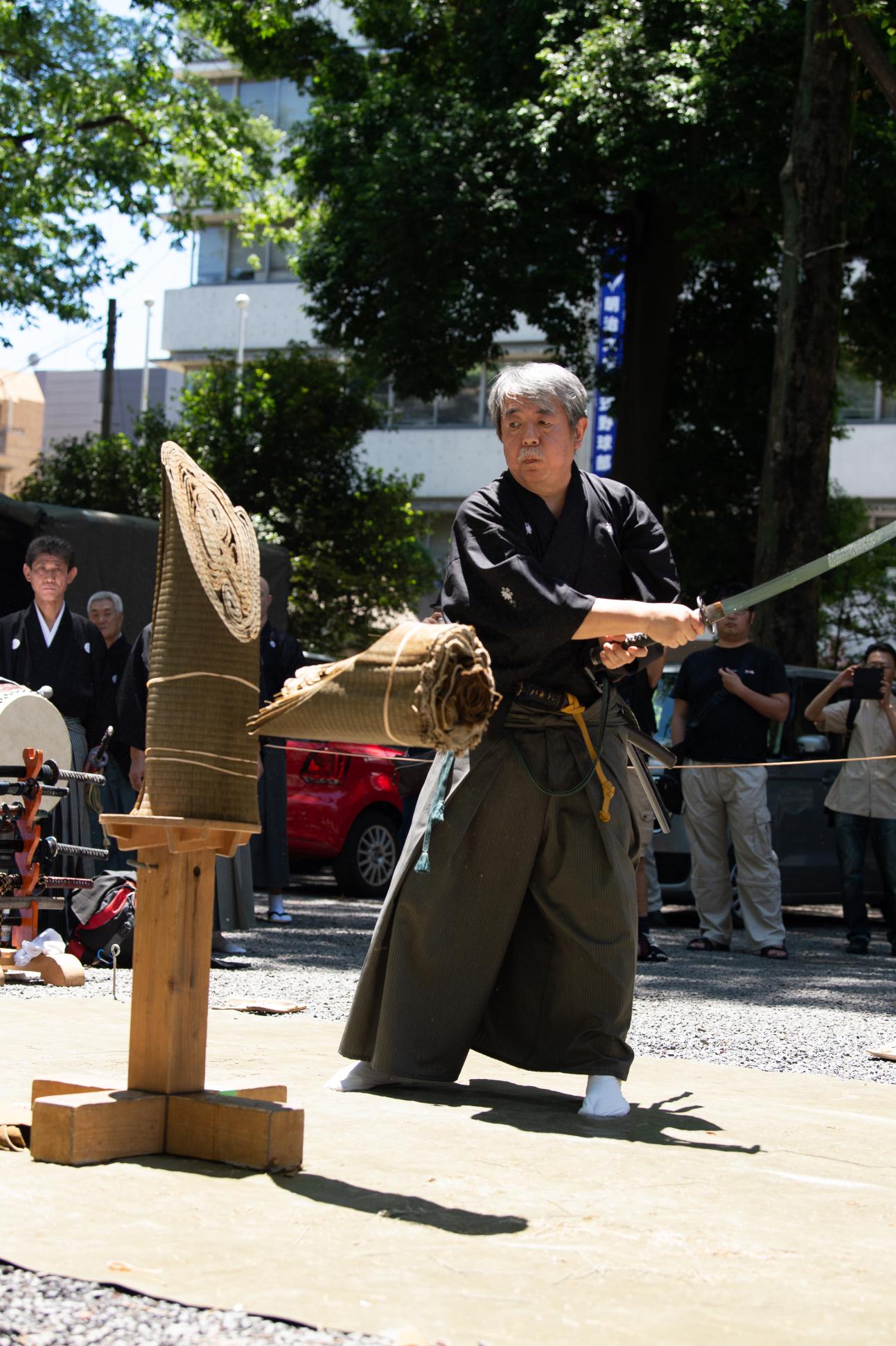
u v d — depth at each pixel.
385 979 3.89
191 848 3.01
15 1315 2.04
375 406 27.98
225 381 27.62
